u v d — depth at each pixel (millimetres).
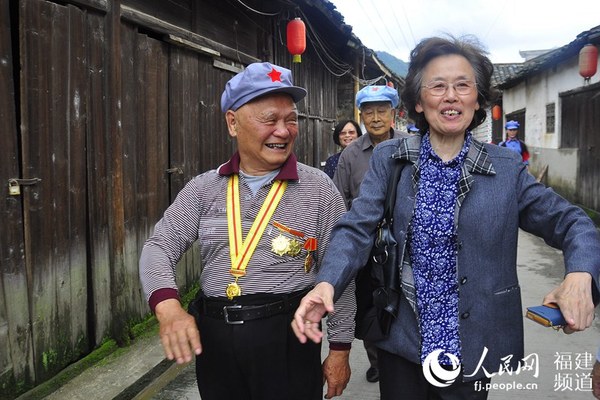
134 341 4098
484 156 1751
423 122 1860
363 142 3564
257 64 1835
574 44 9188
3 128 2908
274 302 1820
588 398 3189
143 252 1903
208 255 1900
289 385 1847
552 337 4273
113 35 3770
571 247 1589
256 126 1805
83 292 3613
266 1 7367
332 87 12578
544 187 1766
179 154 4910
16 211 3006
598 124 9492
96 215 3703
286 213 1862
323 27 9664
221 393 1896
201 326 1896
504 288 1766
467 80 1735
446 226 1731
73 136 3441
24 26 3014
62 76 3318
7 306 2949
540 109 13711
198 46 5117
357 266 1745
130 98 4109
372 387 3420
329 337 1971
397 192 1824
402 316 1832
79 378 3445
